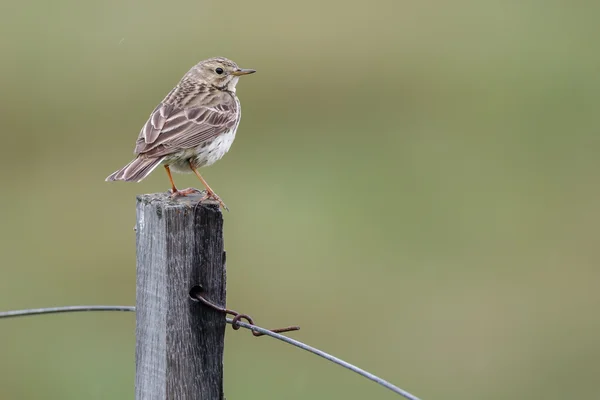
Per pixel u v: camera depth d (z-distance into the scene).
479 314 15.17
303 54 24.64
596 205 18.62
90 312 14.70
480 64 25.69
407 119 22.94
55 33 24.05
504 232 17.75
